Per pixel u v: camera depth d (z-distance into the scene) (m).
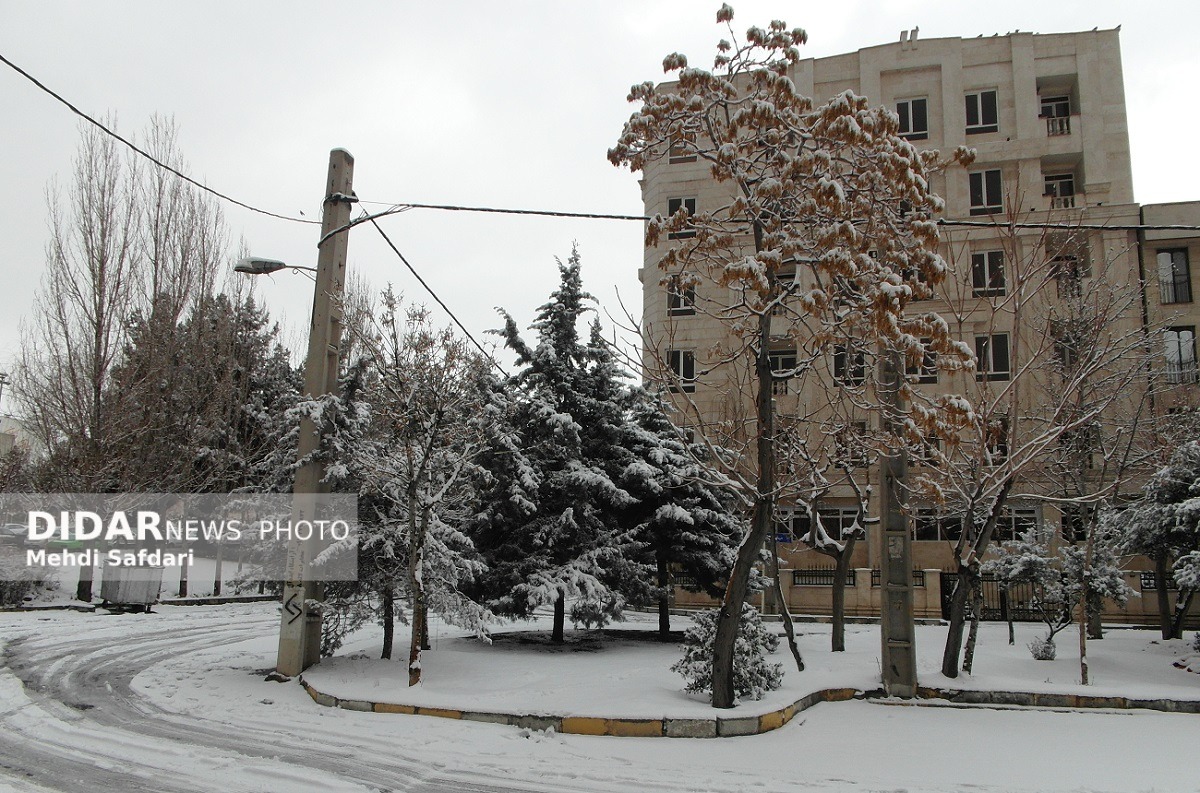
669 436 19.59
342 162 13.08
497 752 8.38
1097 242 27.94
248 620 22.02
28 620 19.08
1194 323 27.45
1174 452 15.80
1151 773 7.80
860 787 7.33
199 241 27.22
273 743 8.53
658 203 32.72
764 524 10.06
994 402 12.10
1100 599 15.56
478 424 12.45
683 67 9.79
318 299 12.84
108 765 7.49
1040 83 31.50
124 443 23.41
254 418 30.28
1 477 24.02
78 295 23.31
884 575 11.72
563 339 18.38
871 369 11.73
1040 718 10.28
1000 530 25.45
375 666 12.66
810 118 9.75
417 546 11.70
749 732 9.23
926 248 9.48
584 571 16.52
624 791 7.14
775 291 10.12
